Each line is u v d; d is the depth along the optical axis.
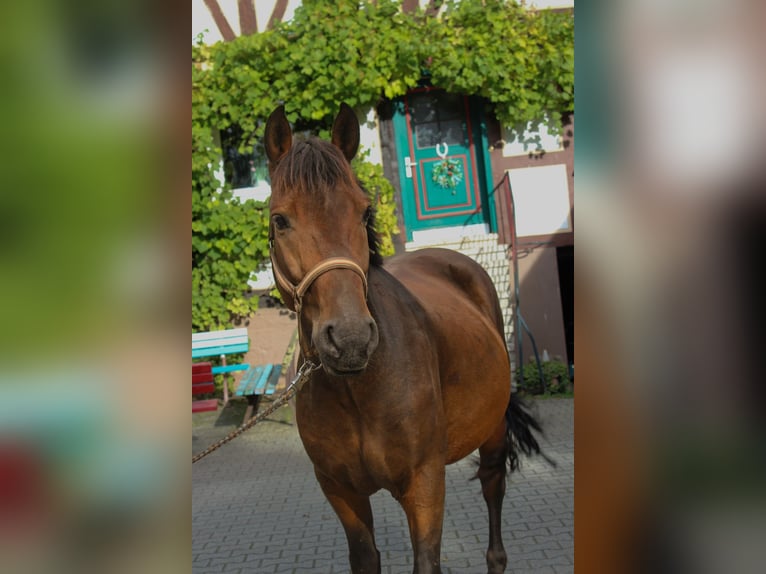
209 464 5.56
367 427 1.99
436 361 2.21
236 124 7.97
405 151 8.05
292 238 1.77
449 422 2.42
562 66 7.44
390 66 7.44
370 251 2.09
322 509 4.32
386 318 2.05
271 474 5.19
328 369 1.69
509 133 7.90
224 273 7.69
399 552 3.50
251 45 7.39
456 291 3.06
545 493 4.21
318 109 7.55
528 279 7.76
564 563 3.16
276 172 1.85
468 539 3.58
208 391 6.50
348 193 1.80
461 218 8.12
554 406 6.63
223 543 3.83
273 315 7.80
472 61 7.39
